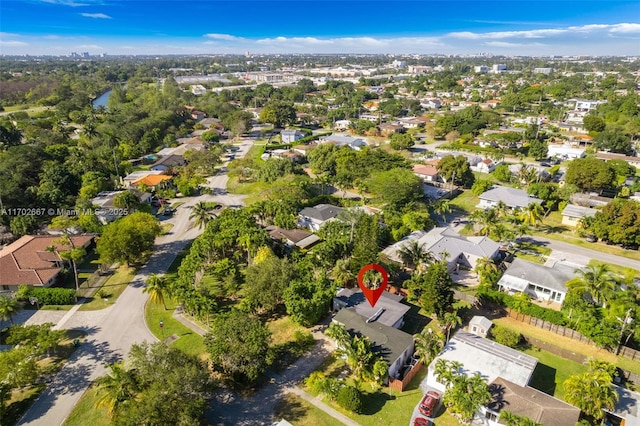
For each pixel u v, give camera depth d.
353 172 120.81
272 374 50.69
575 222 95.94
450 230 85.56
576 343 56.97
